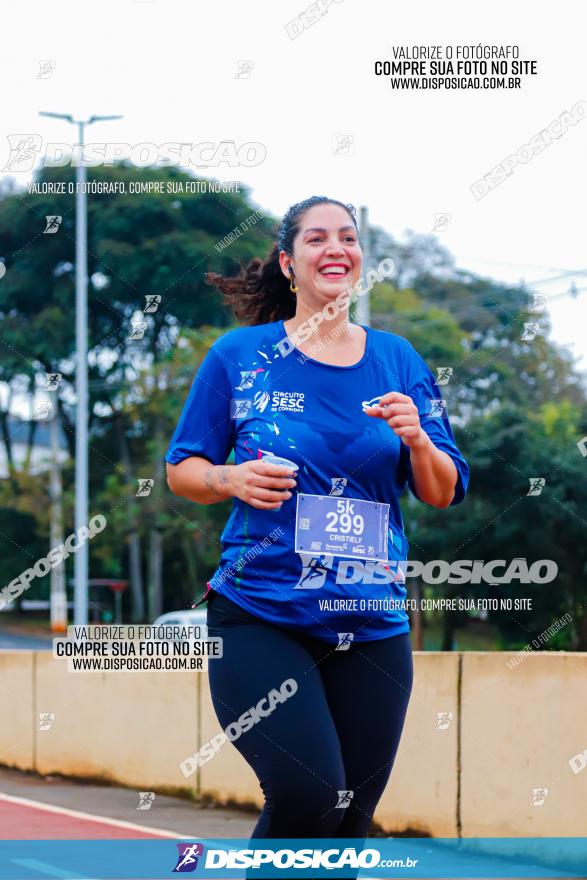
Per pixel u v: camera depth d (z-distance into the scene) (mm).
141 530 45281
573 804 6480
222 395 3615
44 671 10641
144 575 52812
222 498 3516
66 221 42312
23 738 10906
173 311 38688
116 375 42562
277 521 3426
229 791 8609
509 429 29062
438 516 29266
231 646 3385
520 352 38156
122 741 9711
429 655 7297
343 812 3303
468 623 31328
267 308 4094
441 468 3508
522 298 39500
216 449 3631
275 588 3396
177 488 3594
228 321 38906
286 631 3395
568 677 6566
